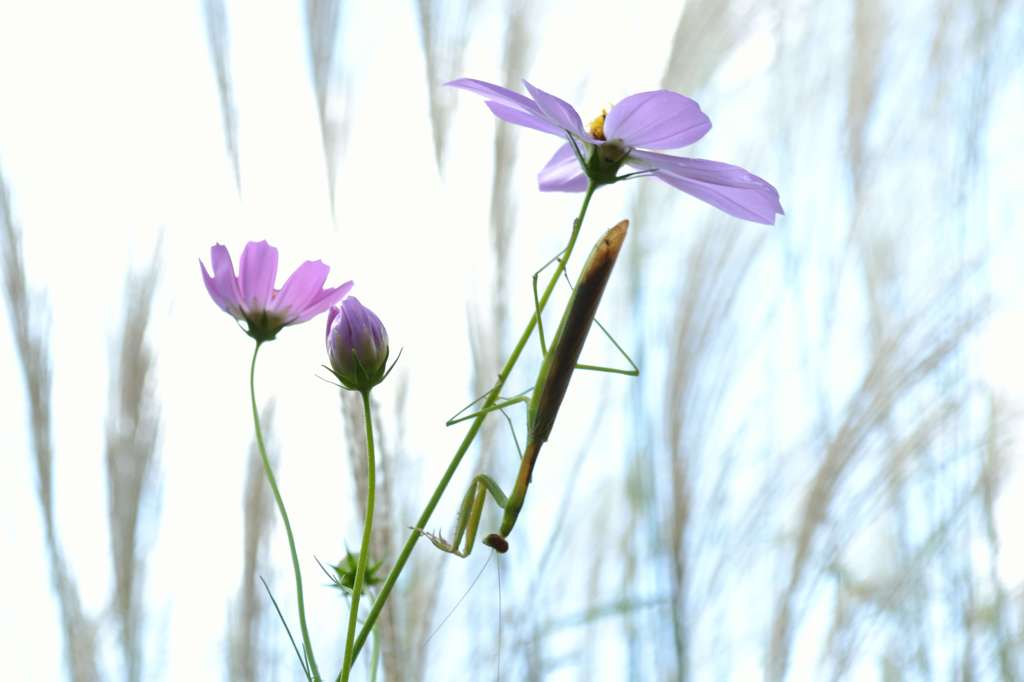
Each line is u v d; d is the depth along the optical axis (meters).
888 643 1.27
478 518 0.80
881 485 1.24
